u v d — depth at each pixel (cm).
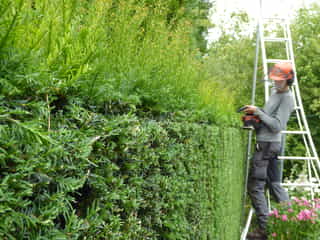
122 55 216
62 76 111
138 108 201
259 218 608
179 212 227
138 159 156
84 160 110
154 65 246
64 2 139
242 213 705
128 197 153
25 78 90
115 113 161
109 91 144
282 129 570
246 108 573
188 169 254
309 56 999
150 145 180
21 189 85
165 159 200
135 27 243
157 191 188
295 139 956
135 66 219
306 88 979
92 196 126
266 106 573
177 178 225
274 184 637
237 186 582
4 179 79
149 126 178
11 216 82
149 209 182
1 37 87
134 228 154
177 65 303
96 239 120
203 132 307
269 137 578
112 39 218
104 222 125
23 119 91
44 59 109
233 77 995
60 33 136
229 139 469
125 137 144
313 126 991
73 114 112
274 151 584
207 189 327
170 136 221
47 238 92
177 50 324
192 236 274
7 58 89
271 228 557
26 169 84
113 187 134
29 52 93
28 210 91
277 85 558
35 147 88
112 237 127
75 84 117
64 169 103
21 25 90
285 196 633
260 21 712
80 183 106
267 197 737
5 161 85
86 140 110
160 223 190
